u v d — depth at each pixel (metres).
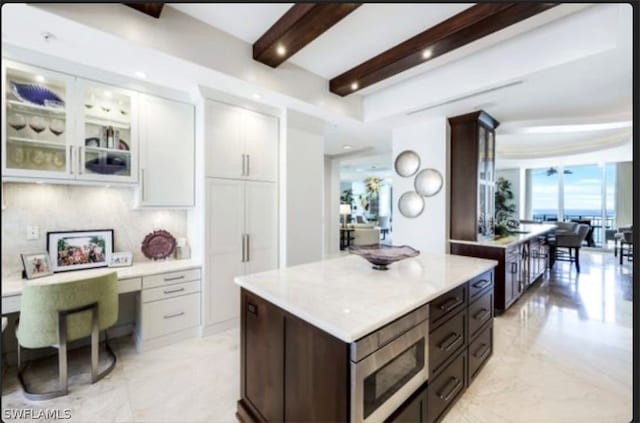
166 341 2.79
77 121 2.46
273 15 2.34
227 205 3.16
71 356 2.57
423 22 2.38
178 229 3.34
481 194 3.90
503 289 3.49
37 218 2.53
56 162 2.43
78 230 2.72
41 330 1.99
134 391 2.10
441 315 1.71
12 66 2.16
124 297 3.02
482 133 3.92
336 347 1.24
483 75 2.85
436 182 3.96
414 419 1.50
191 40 2.37
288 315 1.50
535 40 2.51
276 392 1.58
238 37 2.65
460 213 3.88
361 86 3.38
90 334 2.18
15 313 2.30
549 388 2.12
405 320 1.43
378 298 1.53
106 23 1.98
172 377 2.28
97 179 2.57
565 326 3.19
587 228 5.81
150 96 2.85
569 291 4.45
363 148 6.05
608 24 2.14
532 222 7.61
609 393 2.06
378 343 1.28
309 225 3.82
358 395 1.20
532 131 4.42
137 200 2.81
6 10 1.74
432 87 3.29
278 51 2.63
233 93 3.02
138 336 2.71
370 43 2.70
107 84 2.59
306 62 3.08
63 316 2.04
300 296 1.56
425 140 4.06
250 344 1.79
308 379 1.38
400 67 2.90
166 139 2.95
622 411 1.89
